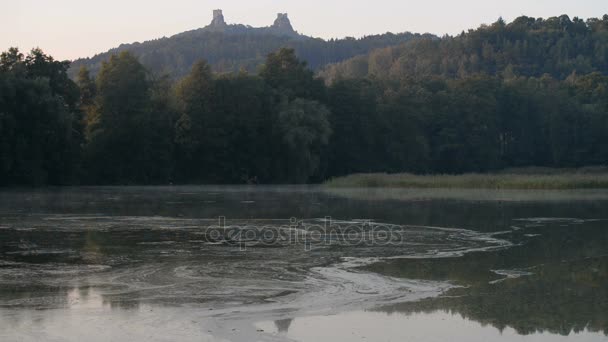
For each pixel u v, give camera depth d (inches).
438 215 1400.1
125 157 3339.1
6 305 535.5
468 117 4815.5
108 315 504.7
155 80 3745.1
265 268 721.6
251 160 3681.1
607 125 5128.0
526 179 2704.2
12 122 2645.2
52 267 722.8
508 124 5319.9
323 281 649.0
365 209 1567.4
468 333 475.8
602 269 734.5
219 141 3533.5
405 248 895.1
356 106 4266.7
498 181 2694.4
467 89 5083.7
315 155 3779.5
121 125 3272.6
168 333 458.6
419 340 458.3
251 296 578.6
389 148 4431.6
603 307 550.9
